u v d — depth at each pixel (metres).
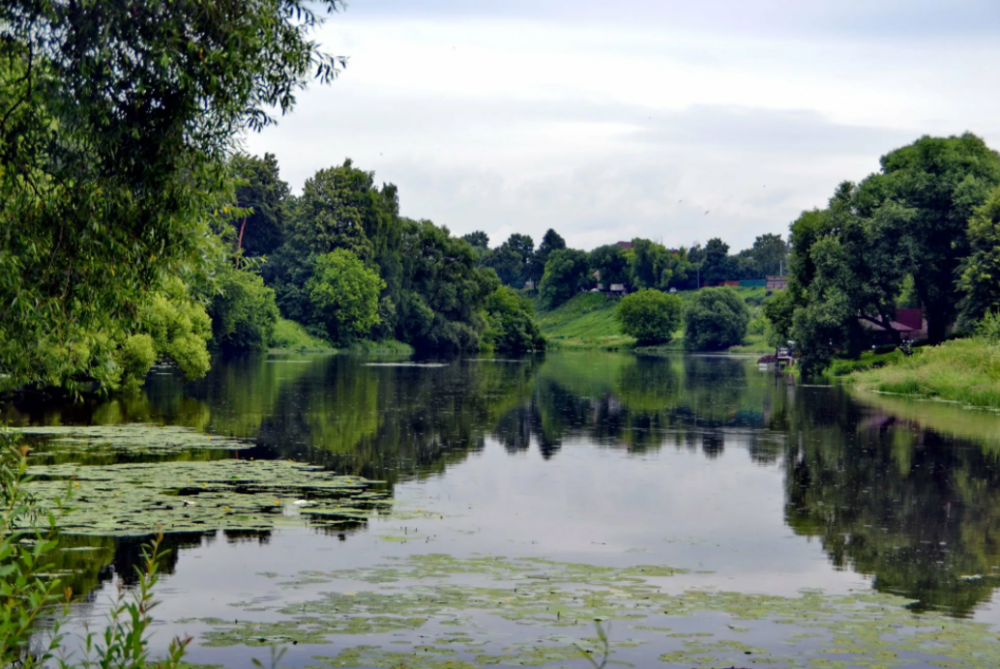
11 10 10.64
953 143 63.50
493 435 30.25
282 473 21.56
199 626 10.98
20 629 6.86
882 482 22.09
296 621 11.19
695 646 10.50
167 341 42.69
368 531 16.02
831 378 62.22
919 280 61.66
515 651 10.23
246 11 11.18
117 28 10.59
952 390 44.66
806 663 10.02
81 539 14.87
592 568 13.95
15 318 10.75
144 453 24.02
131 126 10.81
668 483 21.70
